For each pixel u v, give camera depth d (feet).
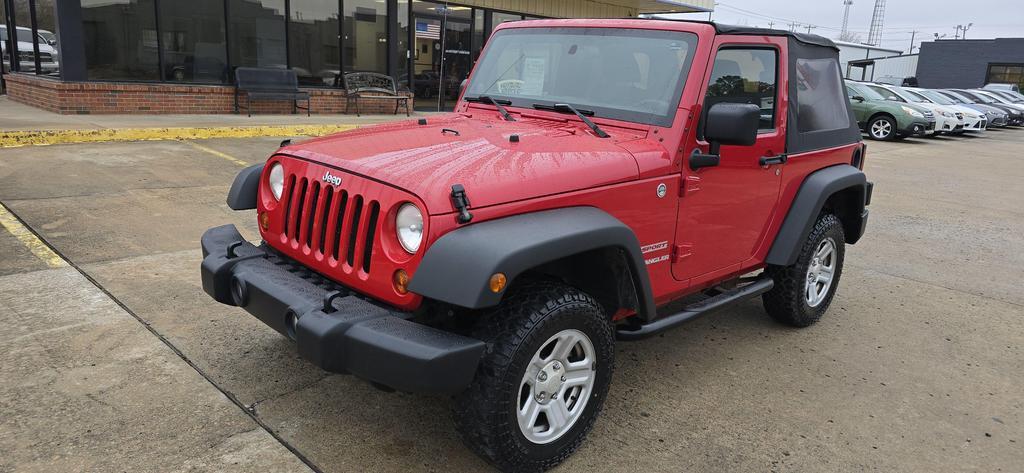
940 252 22.88
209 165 27.20
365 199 8.59
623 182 9.73
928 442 10.85
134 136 31.94
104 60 38.01
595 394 9.82
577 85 11.78
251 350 12.26
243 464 9.06
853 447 10.57
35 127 30.89
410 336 7.82
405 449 9.71
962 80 154.30
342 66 47.83
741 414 11.37
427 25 52.80
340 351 8.04
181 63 40.78
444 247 7.76
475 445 8.77
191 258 16.69
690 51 10.80
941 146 59.88
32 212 19.40
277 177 10.43
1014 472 10.13
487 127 11.03
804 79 13.62
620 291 9.71
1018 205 32.22
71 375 10.95
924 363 13.88
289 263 10.12
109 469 8.76
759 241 13.15
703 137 10.84
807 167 13.88
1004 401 12.40
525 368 8.54
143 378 11.04
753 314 16.30
